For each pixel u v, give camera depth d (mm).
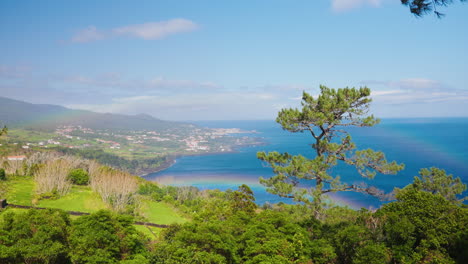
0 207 33406
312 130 27547
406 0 11023
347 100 26188
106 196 41844
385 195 26078
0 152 96938
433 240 19656
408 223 20562
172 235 26359
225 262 21016
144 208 44500
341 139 26922
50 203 38625
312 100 26781
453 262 18703
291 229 24578
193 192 68312
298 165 25922
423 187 33406
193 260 20359
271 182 27188
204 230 23016
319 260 22344
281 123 26984
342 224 26219
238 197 38562
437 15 10422
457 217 20938
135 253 22969
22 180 49625
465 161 133500
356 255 20922
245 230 25453
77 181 52844
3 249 17906
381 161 25609
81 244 20141
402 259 19750
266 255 21156
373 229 23125
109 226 22531
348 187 26516
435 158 143875
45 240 19703
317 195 25375
